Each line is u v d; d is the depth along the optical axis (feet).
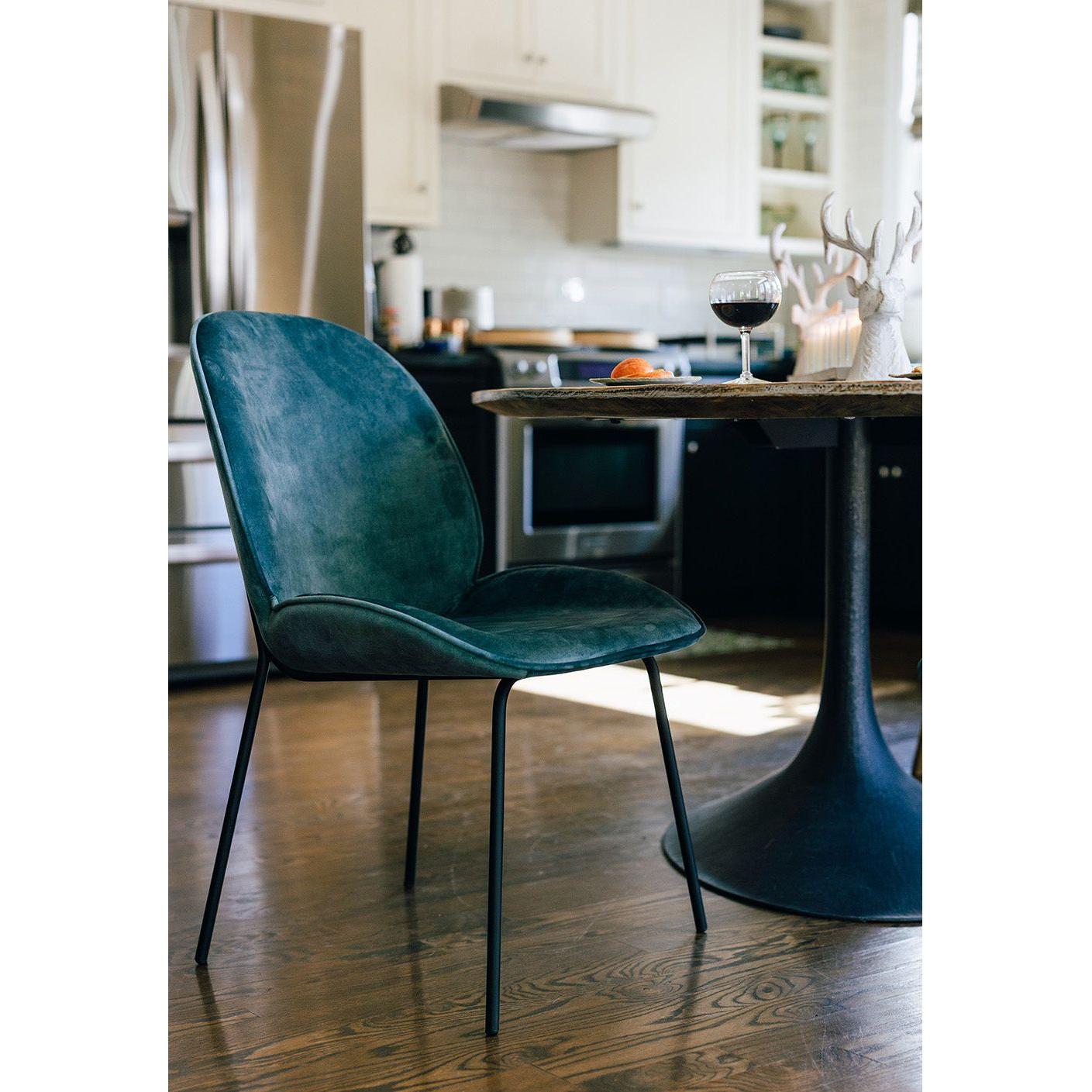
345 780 8.52
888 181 17.74
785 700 11.06
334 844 7.18
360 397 6.13
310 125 12.12
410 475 6.20
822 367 7.27
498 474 14.28
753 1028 4.88
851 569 6.79
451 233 16.20
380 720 10.33
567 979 5.35
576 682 11.98
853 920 6.00
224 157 11.71
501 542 14.37
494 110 14.42
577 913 6.11
